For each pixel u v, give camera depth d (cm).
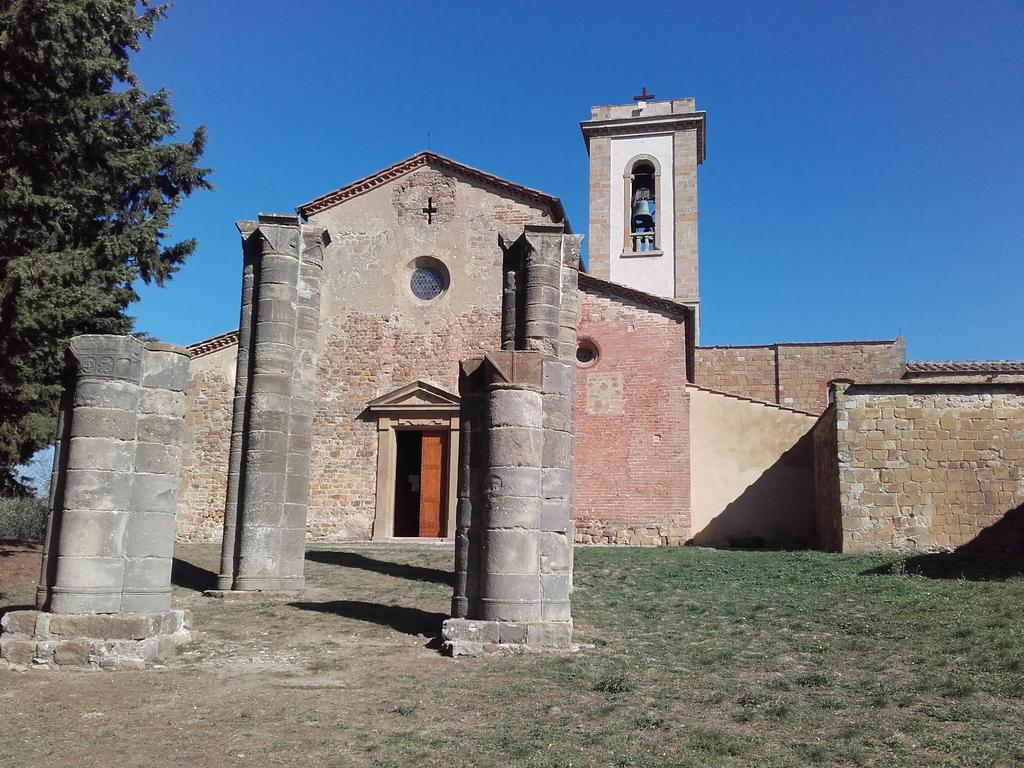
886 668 888
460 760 639
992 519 1817
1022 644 927
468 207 2609
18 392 1717
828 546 2120
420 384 2508
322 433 2550
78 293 1527
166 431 1070
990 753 624
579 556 1989
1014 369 3156
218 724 745
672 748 653
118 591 1012
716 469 2492
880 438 1897
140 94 1756
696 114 3531
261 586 1473
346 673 930
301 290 1614
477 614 1048
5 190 1376
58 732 728
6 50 1295
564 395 1127
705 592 1423
